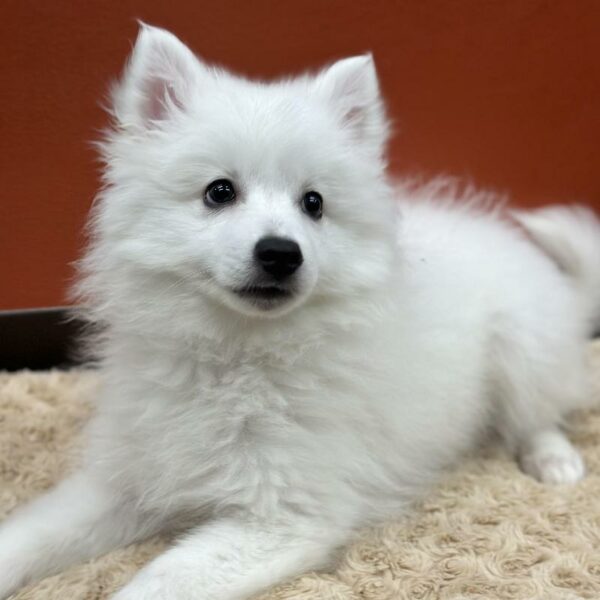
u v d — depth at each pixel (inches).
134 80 12.6
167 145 12.1
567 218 20.1
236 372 12.3
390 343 13.4
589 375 19.3
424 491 14.9
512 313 16.2
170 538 13.8
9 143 20.8
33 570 12.6
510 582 11.9
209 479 12.5
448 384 15.0
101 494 13.7
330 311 12.5
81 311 15.8
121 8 20.1
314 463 12.4
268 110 12.2
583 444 17.5
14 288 22.3
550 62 22.7
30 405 18.8
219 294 11.6
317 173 12.4
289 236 11.4
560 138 23.7
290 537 12.1
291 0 20.9
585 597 11.6
